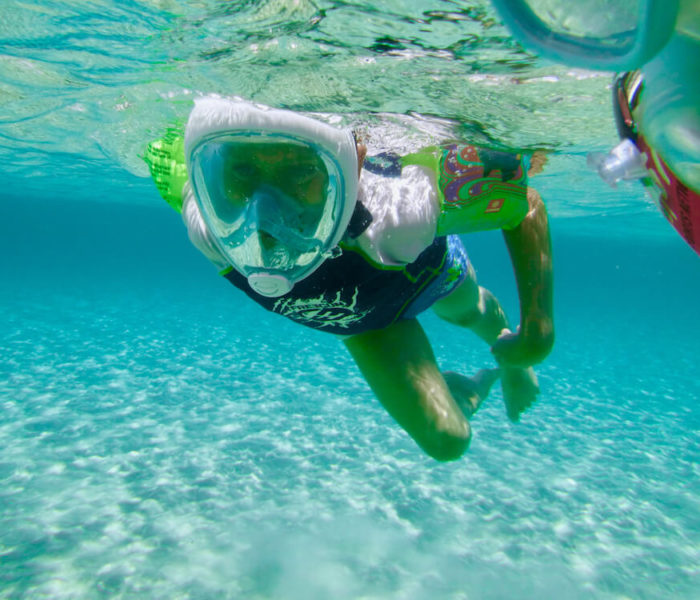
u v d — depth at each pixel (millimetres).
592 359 4844
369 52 989
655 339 6961
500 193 756
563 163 2053
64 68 1407
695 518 1561
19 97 1875
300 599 1067
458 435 790
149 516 1352
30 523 1276
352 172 559
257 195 558
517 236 843
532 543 1355
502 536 1383
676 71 247
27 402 2271
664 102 257
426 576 1177
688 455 2197
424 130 1297
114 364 3141
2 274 10516
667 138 264
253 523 1354
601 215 5660
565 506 1596
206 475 1630
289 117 519
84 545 1202
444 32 898
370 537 1326
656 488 1788
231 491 1527
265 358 3609
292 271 601
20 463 1621
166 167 892
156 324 4910
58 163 4504
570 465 1966
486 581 1176
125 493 1472
